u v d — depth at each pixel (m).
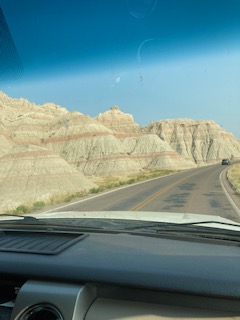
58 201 23.02
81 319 2.21
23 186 56.31
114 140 137.00
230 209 16.27
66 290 2.23
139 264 2.45
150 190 28.97
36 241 3.02
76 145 135.50
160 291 2.22
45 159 62.19
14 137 136.75
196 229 3.82
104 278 2.26
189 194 24.05
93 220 4.71
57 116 163.50
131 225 3.98
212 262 2.54
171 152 157.75
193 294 2.18
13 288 2.50
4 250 2.71
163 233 3.61
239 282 2.20
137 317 2.20
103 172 123.81
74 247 2.86
